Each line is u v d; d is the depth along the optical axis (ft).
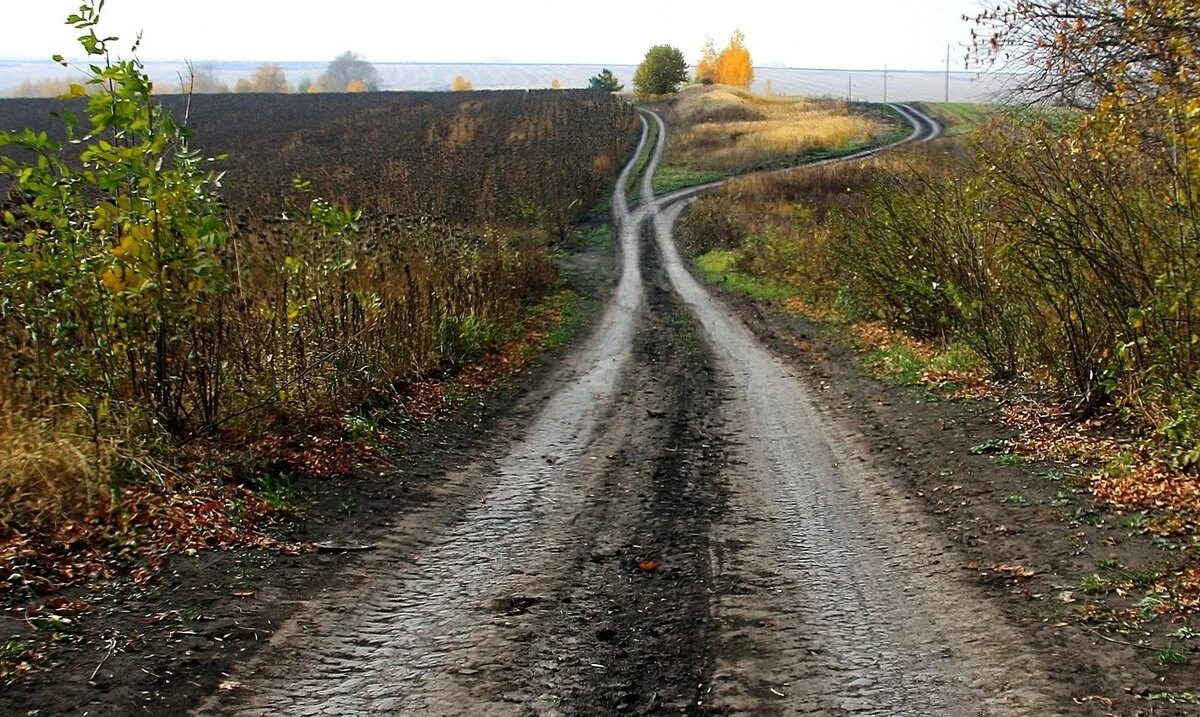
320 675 15.40
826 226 76.33
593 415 38.60
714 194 166.20
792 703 14.70
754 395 42.60
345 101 277.85
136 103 24.16
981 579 19.58
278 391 28.50
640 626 17.72
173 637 15.96
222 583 18.54
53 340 24.22
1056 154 29.66
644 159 224.33
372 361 37.29
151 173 24.49
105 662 14.80
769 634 17.34
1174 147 25.02
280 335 32.01
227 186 36.83
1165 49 25.18
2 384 23.20
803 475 29.01
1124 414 28.66
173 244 25.04
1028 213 30.35
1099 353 30.04
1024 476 26.08
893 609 18.45
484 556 21.70
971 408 35.22
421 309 47.09
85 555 18.57
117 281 23.80
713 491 27.35
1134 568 19.03
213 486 23.36
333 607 18.19
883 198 49.88
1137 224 27.12
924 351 48.57
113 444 21.90
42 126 201.46
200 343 27.94
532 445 33.47
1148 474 24.17
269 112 251.80
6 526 18.52
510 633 17.33
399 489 26.84
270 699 14.44
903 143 221.66
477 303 58.08
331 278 37.99
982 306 40.06
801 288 80.07
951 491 25.86
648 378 47.37
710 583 19.98
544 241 129.70
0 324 25.02
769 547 22.35
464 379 45.01
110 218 24.18
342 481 26.84
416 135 223.51
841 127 242.37
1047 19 29.19
